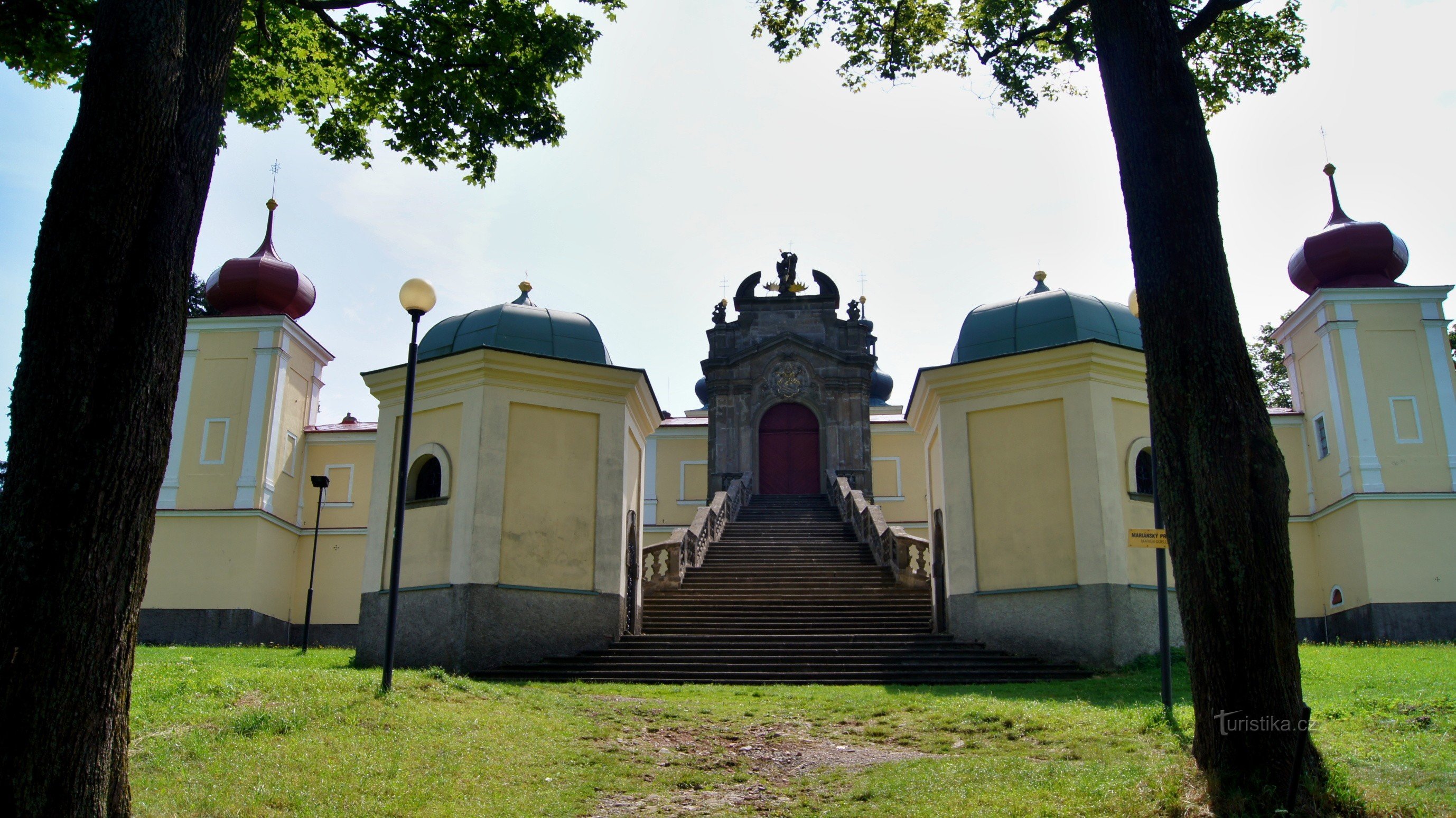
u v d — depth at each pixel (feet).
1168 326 28.53
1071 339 66.08
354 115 45.93
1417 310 98.53
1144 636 60.23
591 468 65.72
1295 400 107.04
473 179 45.60
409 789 29.78
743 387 126.11
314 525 109.19
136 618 21.58
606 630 63.26
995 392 66.23
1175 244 28.73
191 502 101.91
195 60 23.91
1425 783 27.17
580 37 43.32
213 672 42.83
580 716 40.78
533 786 31.42
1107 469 62.13
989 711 40.81
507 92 43.06
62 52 37.86
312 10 36.47
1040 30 39.24
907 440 128.98
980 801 28.35
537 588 61.87
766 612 70.90
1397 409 96.17
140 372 21.74
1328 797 25.12
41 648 19.99
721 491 119.24
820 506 110.32
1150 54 29.81
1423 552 92.68
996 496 64.75
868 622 68.23
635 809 30.22
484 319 69.31
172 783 28.78
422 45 42.45
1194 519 27.50
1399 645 69.62
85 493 20.76
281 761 31.14
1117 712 39.83
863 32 47.62
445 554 61.98
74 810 19.84
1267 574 26.63
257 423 103.60
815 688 51.37
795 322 129.08
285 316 106.73
